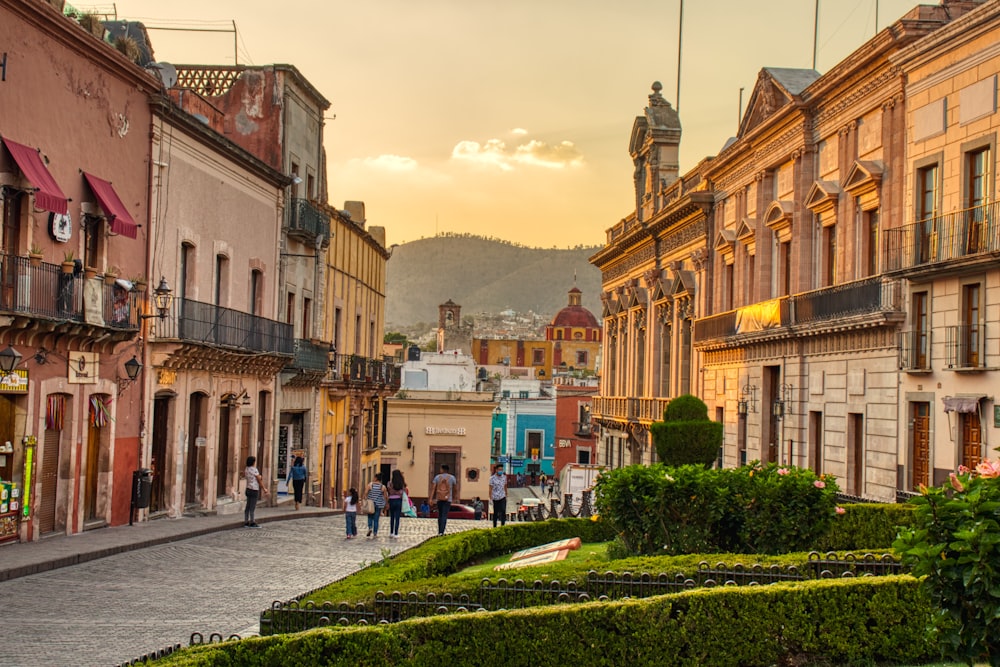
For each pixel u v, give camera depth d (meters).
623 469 17.94
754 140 38.78
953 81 26.17
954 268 25.17
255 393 35.34
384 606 12.36
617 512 17.70
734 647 11.73
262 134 38.44
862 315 29.06
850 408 30.84
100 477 25.56
